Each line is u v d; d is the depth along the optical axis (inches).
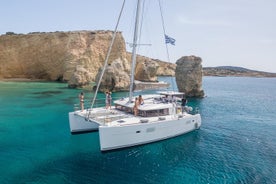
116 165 640.4
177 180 572.1
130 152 725.3
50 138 839.7
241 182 569.6
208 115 1298.0
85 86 2271.2
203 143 824.9
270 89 3513.8
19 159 666.8
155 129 791.1
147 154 714.8
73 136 858.8
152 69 2869.1
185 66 1879.9
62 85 2427.4
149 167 634.2
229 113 1381.6
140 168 627.2
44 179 560.7
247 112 1449.3
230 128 1039.0
